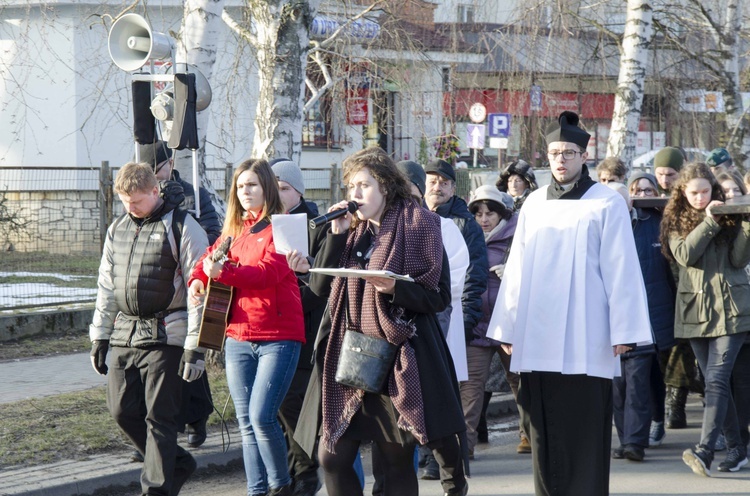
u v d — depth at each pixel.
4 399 12.10
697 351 10.40
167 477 7.95
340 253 6.84
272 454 7.91
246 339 7.94
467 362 10.44
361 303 6.71
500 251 11.09
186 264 8.01
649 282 11.19
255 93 20.16
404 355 6.57
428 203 10.48
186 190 10.94
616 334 7.75
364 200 6.80
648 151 33.81
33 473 9.09
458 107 28.89
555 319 7.93
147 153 10.84
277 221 7.02
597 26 26.34
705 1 27.39
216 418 11.06
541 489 8.08
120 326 8.16
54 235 19.75
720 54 26.53
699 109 29.17
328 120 23.47
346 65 21.67
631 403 10.76
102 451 9.87
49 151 28.91
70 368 14.55
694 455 10.03
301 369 8.70
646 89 29.58
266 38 13.39
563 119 8.12
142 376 8.14
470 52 27.22
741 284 10.09
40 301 17.55
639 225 11.29
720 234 10.11
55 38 27.22
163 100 10.74
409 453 6.79
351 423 6.73
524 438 11.17
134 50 10.91
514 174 13.49
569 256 7.93
